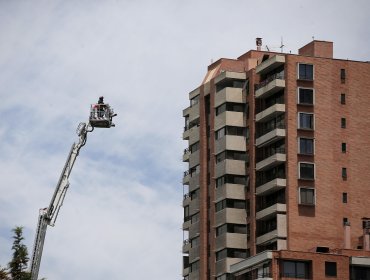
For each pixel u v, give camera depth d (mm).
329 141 162250
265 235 159500
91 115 143625
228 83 169750
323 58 164875
